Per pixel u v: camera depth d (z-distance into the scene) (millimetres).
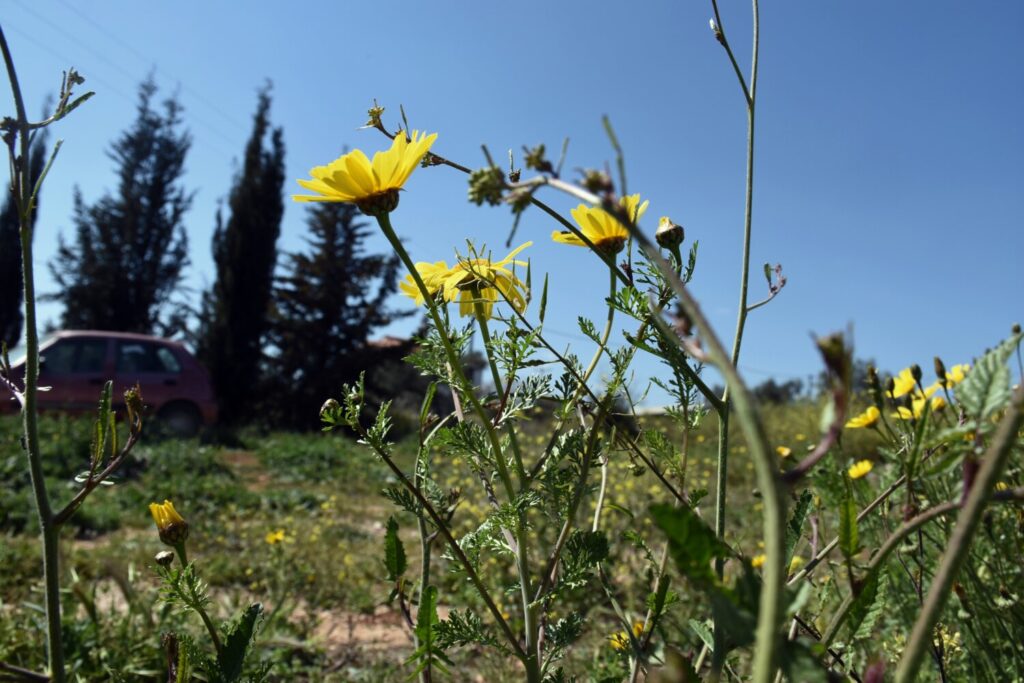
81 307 28406
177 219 29984
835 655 1316
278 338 23641
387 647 3605
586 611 3330
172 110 30703
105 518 6230
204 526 6207
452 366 1325
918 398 1654
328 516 7059
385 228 1294
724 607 636
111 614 3170
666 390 1405
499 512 1345
